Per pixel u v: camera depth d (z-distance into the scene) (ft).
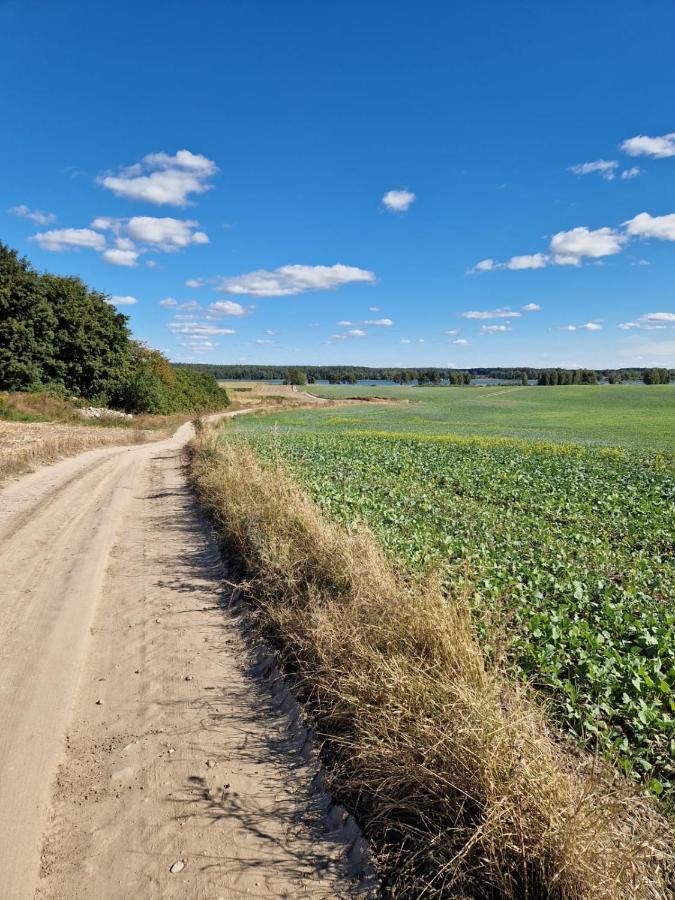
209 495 37.60
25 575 24.38
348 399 340.59
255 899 8.70
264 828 10.18
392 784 10.09
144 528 33.91
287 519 25.08
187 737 12.97
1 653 16.85
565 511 39.14
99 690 15.15
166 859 9.48
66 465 62.54
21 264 140.26
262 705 14.38
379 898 8.65
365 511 35.01
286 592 19.25
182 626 19.43
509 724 9.79
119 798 10.96
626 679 15.15
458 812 9.05
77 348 148.97
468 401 310.04
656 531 32.68
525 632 17.69
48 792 11.07
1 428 86.28
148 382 170.71
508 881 8.11
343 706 12.58
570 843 7.93
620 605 20.25
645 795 10.37
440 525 32.94
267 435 97.50
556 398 307.78
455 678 11.58
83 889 8.86
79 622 19.42
